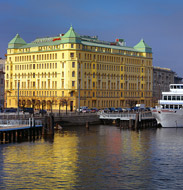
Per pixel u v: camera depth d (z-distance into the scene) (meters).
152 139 122.31
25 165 86.50
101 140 119.44
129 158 94.38
